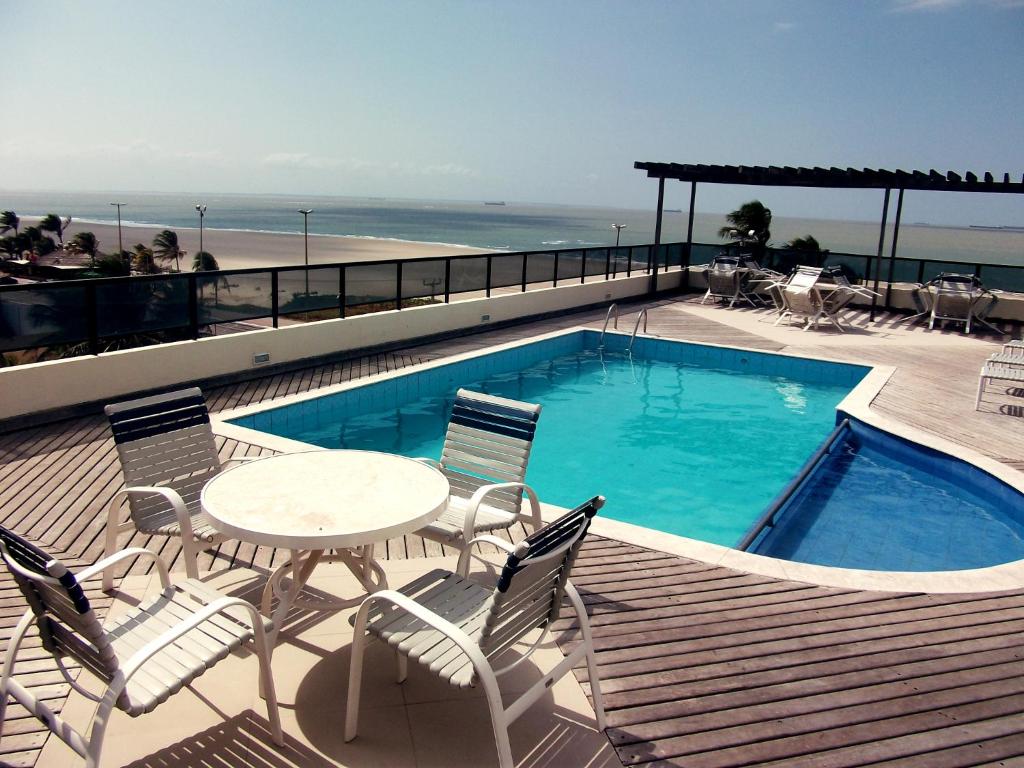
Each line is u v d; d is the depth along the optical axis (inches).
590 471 297.4
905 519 248.4
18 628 100.9
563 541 109.9
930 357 453.7
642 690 127.6
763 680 131.5
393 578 164.4
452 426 188.1
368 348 426.9
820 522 245.8
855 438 327.0
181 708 118.3
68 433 268.4
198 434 171.5
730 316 600.7
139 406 160.1
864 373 426.3
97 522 190.9
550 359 489.4
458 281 492.4
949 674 135.1
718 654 139.6
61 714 115.6
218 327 352.5
